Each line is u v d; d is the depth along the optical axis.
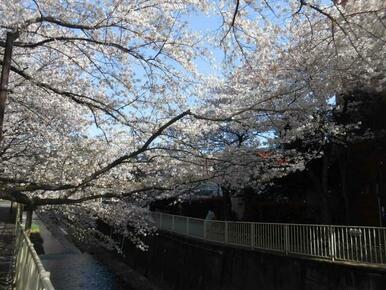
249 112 10.60
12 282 10.74
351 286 9.59
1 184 7.92
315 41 11.36
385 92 13.53
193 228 18.64
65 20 7.81
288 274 11.66
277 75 11.82
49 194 10.28
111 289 20.00
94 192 10.48
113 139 10.42
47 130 10.23
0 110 6.37
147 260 22.92
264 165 12.05
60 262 25.64
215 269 15.51
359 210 15.27
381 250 9.73
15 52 8.79
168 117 9.30
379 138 13.80
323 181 14.52
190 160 10.12
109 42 7.81
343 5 10.31
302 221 16.98
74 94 8.25
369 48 11.18
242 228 14.84
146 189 9.27
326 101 12.67
